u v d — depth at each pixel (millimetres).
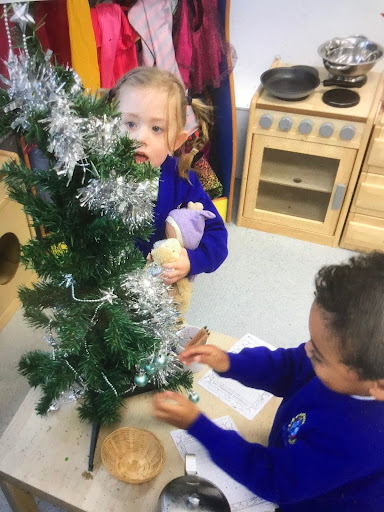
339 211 2127
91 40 1407
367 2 2018
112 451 909
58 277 747
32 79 584
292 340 1799
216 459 740
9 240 1764
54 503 881
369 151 1905
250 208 2287
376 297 575
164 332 865
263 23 2199
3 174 698
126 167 663
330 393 708
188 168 1208
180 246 1156
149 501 849
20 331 1729
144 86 1020
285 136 1993
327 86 2006
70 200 684
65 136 574
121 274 793
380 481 695
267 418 997
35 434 945
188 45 1815
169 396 770
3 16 597
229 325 1843
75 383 950
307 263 2162
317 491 677
